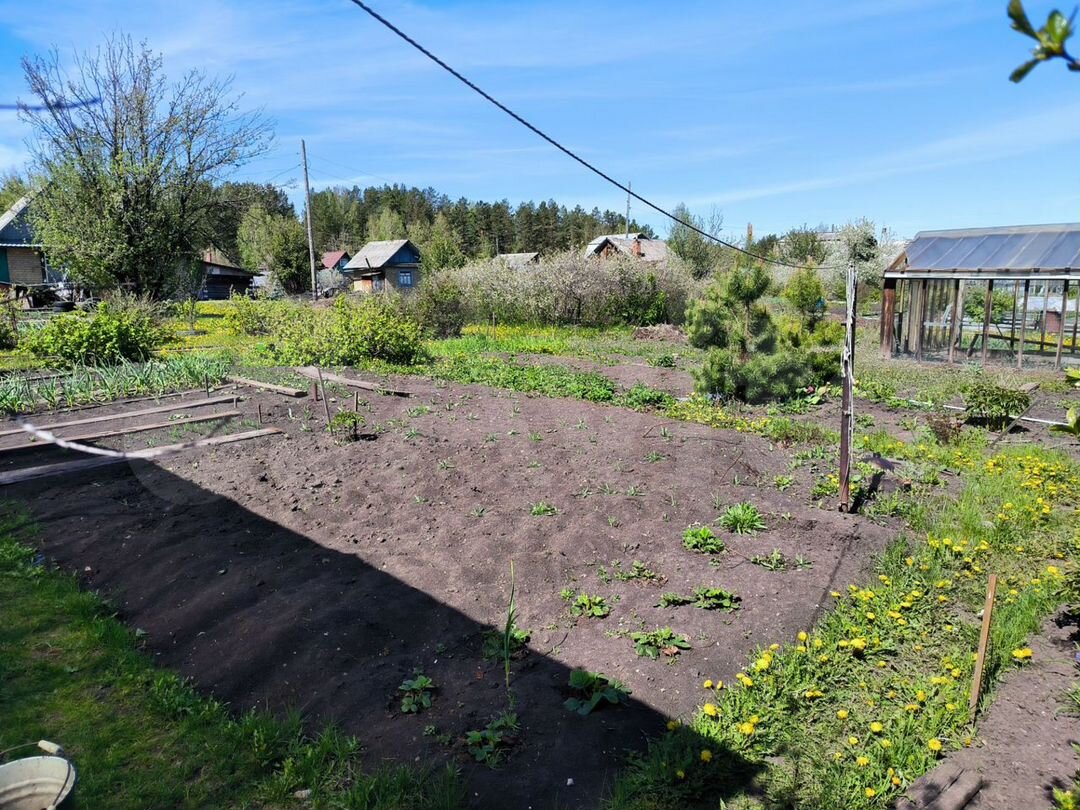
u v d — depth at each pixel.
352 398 10.91
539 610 4.59
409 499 6.37
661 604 4.59
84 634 4.35
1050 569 5.07
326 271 54.66
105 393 10.88
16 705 3.68
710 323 11.47
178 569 5.14
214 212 23.95
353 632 4.30
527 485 6.68
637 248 42.69
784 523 5.84
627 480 6.79
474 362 15.63
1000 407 9.91
